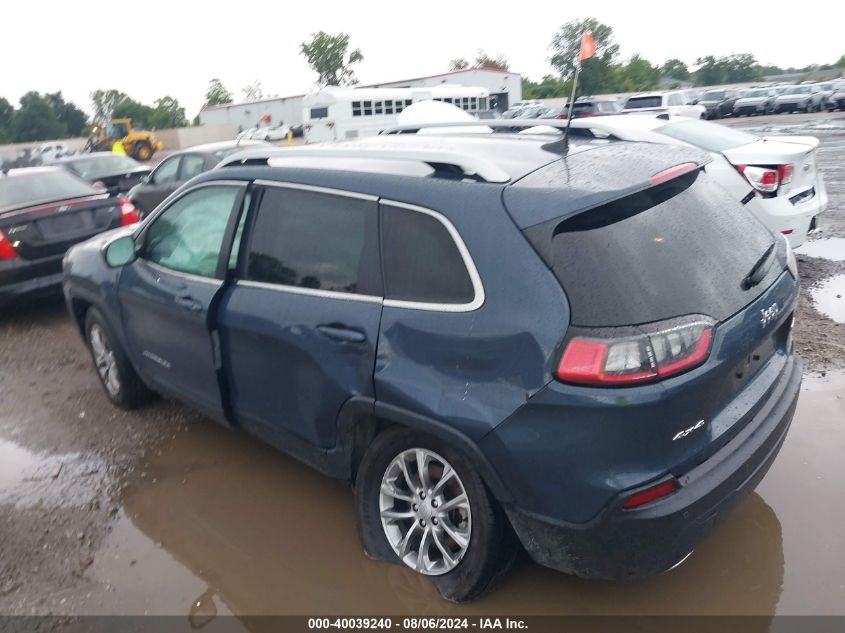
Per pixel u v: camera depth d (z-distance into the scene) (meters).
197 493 4.00
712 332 2.56
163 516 3.80
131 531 3.69
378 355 2.95
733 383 2.77
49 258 7.23
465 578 2.91
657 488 2.47
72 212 7.39
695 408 2.52
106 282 4.64
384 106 27.88
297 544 3.49
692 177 3.14
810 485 3.63
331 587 3.17
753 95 38.38
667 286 2.58
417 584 3.12
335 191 3.24
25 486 4.18
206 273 3.84
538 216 2.61
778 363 3.14
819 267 7.20
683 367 2.46
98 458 4.45
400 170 3.10
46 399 5.44
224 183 3.82
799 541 3.24
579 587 3.07
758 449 2.77
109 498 4.01
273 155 3.73
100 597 3.20
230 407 3.87
